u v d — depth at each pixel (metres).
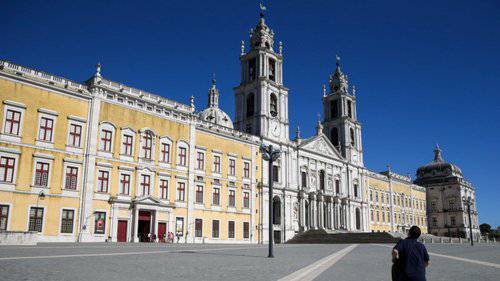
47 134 45.50
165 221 54.69
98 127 49.44
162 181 55.41
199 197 60.19
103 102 50.38
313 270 18.92
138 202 51.38
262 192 70.19
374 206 102.94
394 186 113.69
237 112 77.12
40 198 43.84
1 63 43.06
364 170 99.00
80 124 48.25
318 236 72.50
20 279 13.20
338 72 100.94
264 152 31.56
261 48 76.12
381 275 17.16
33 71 45.38
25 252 24.50
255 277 15.57
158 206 53.81
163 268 17.84
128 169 51.56
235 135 67.62
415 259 9.17
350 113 100.19
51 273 14.91
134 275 15.20
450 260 27.25
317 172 84.31
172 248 36.38
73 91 47.94
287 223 74.12
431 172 138.25
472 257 31.20
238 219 65.38
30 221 42.94
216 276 15.50
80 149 47.72
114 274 15.28
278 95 77.31
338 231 81.31
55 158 45.59
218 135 64.62
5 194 41.62
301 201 77.81
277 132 75.69
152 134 54.91
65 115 47.06
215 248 39.12
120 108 51.97
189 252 30.61
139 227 52.59
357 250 39.16
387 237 66.25
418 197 125.88
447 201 131.75
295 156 79.25
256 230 68.06
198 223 59.22
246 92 76.56
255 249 39.19
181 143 58.50
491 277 17.20
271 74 78.62
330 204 84.94
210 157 62.78
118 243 44.38
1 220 41.19
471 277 17.11
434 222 132.50
